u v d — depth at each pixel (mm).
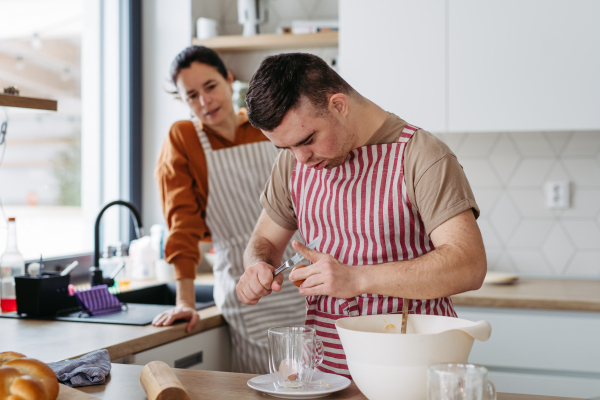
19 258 1862
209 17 2938
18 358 958
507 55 2309
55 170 2436
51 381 904
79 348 1389
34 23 2316
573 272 2582
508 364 2076
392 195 1232
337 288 991
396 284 1002
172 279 2447
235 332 1949
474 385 744
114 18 2764
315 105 1100
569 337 2023
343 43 2445
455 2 2344
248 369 1948
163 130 2797
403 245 1259
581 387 1999
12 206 2188
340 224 1300
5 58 2180
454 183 1145
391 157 1229
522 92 2303
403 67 2396
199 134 2021
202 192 2021
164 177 2012
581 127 2264
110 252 2318
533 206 2615
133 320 1729
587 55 2248
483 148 2658
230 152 2027
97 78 2721
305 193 1358
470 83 2342
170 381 937
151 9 2801
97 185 2723
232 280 1974
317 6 2871
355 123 1207
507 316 2074
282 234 1464
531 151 2613
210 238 2176
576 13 2250
